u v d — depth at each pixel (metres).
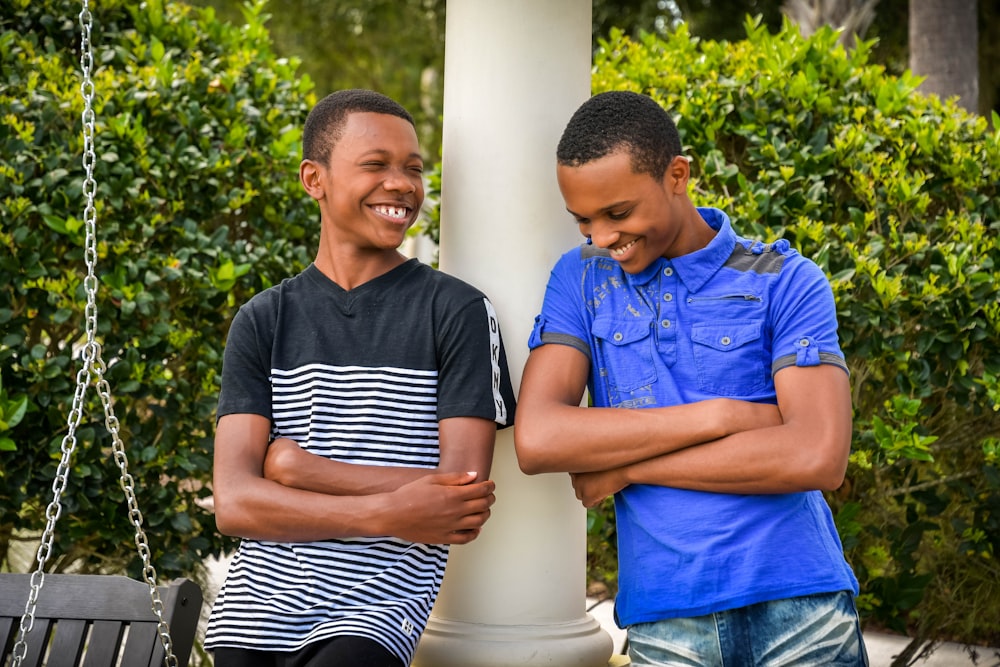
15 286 3.24
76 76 3.69
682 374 2.11
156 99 3.56
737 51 3.81
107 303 3.29
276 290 2.38
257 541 2.22
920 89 7.30
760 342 2.09
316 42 11.04
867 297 3.29
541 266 2.52
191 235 3.41
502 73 2.50
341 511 2.09
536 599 2.47
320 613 2.11
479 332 2.26
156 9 3.99
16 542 3.98
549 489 2.48
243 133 3.63
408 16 10.65
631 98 2.07
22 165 3.26
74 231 3.21
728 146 3.59
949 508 3.52
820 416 1.98
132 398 3.36
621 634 3.99
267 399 2.29
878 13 9.45
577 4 2.56
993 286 3.12
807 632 1.96
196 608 2.16
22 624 2.08
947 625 3.56
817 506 2.11
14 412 2.96
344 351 2.27
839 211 3.43
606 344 2.17
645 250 2.09
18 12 3.82
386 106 2.32
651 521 2.05
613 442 2.04
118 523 3.21
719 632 1.98
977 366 3.34
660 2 9.47
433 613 2.55
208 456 3.35
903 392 3.21
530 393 2.17
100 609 2.16
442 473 2.13
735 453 1.97
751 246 2.17
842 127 3.44
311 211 3.84
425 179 4.51
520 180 2.50
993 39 9.65
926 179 3.36
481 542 2.48
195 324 3.45
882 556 3.31
